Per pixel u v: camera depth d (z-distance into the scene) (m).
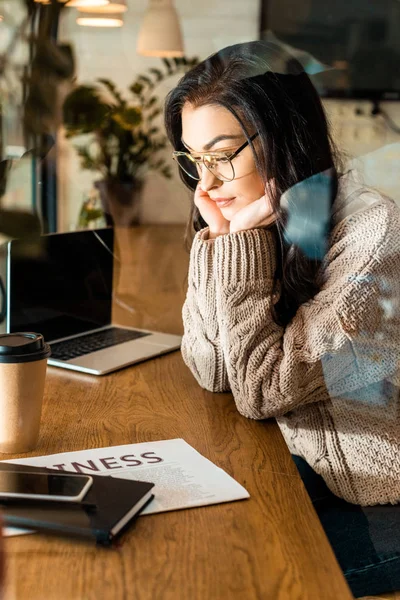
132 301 1.82
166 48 2.08
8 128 1.51
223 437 1.09
